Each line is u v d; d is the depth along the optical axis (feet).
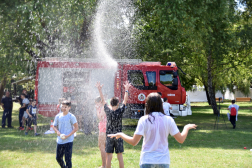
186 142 28.22
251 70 81.76
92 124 32.94
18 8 37.37
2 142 27.45
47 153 22.47
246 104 122.21
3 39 43.91
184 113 41.70
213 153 22.81
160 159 9.17
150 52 62.75
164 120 9.55
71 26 44.96
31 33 44.55
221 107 100.83
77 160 19.95
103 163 17.74
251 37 58.34
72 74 38.70
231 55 67.87
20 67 47.32
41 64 38.40
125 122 45.19
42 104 37.70
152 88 40.75
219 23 53.11
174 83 40.88
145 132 9.50
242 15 62.95
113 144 16.07
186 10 45.50
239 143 27.76
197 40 49.49
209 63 68.90
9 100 41.65
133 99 40.09
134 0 52.01
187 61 73.97
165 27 43.75
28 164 18.90
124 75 40.24
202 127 42.32
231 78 88.12
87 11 44.09
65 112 15.34
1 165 18.60
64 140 15.10
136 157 21.09
